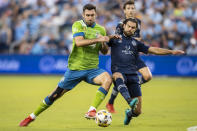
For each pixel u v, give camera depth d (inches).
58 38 3065.9
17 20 3223.4
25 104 1451.8
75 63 955.3
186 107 1343.5
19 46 3127.5
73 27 946.7
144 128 904.3
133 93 988.6
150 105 1403.8
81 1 3125.0
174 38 2822.3
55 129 909.2
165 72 2652.6
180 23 2859.3
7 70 3024.1
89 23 951.0
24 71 2977.4
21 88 2068.2
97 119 887.7
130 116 946.1
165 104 1429.6
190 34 2832.2
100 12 2970.0
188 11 2920.8
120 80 948.0
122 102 1526.8
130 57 1000.9
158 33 2842.0
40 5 3248.0
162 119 1067.3
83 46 919.7
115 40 1009.5
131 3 1234.6
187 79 2571.4
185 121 1023.0
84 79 970.7
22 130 893.2
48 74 2915.8
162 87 2113.7
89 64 952.9
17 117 1136.8
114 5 2967.5
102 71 951.6
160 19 2901.1
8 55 3021.7
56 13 3171.8
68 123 1013.8
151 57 2672.2
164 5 2960.1
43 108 963.3
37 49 3063.5
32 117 964.6
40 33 3120.1
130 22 983.0
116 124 987.3
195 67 2600.9
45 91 1920.5
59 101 1560.0
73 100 1593.3
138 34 1275.8
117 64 997.8
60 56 2876.5
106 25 2923.2
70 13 3134.8
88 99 1627.7
